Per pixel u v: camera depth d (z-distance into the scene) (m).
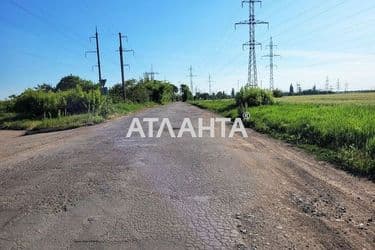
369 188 7.09
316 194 6.70
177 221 5.35
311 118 16.27
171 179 7.88
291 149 12.18
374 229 5.01
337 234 4.84
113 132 18.69
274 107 28.50
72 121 26.59
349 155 9.65
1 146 15.39
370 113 16.61
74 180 7.93
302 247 4.45
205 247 4.46
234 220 5.37
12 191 7.17
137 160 10.25
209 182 7.60
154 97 97.62
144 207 6.01
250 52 45.06
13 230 5.11
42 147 13.96
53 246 4.55
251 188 7.12
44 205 6.20
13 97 40.56
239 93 37.66
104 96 35.91
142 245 4.54
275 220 5.36
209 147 12.61
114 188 7.20
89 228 5.12
